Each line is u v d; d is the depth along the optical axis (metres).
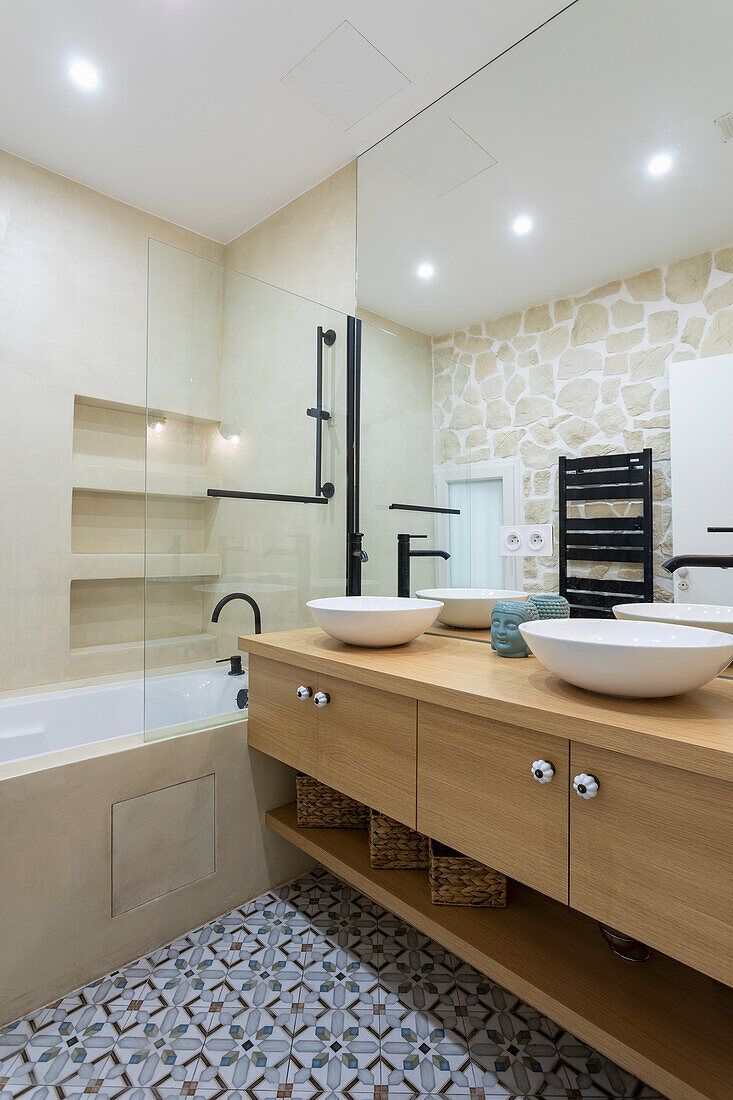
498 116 1.80
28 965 1.39
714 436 1.36
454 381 1.95
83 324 2.51
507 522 1.80
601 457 1.57
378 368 2.21
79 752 1.56
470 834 1.18
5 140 2.23
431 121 1.99
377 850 1.62
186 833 1.72
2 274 2.28
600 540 1.58
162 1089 1.18
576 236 1.62
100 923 1.52
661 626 1.33
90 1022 1.36
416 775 1.29
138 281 2.71
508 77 1.77
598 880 0.98
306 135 2.18
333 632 1.60
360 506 2.31
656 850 0.90
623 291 1.52
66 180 2.46
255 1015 1.38
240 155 2.30
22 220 2.33
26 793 1.40
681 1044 1.02
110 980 1.50
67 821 1.46
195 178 2.46
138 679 2.53
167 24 1.69
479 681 1.26
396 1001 1.42
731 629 1.33
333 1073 1.21
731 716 1.00
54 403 2.42
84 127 2.15
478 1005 1.42
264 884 1.93
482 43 1.75
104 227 2.58
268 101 2.00
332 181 2.41
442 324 1.98
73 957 1.47
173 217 2.77
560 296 1.66
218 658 1.94
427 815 1.27
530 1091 1.17
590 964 1.24
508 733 1.11
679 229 1.42
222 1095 1.17
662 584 1.45
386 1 1.60
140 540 2.78
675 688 1.03
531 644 1.16
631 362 1.50
